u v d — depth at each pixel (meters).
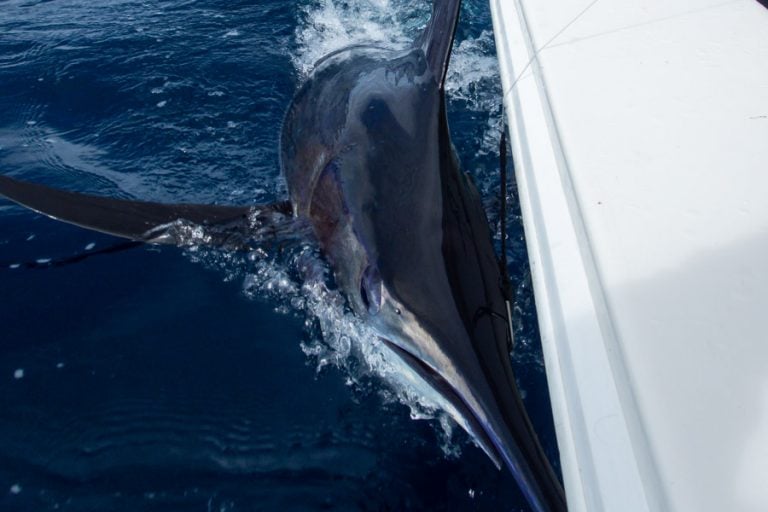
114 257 3.75
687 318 1.98
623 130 2.76
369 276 2.85
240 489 2.60
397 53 4.09
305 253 3.55
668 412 1.76
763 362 1.85
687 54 3.18
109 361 3.16
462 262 2.79
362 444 2.73
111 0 7.16
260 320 3.33
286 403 2.92
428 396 2.66
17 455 2.74
